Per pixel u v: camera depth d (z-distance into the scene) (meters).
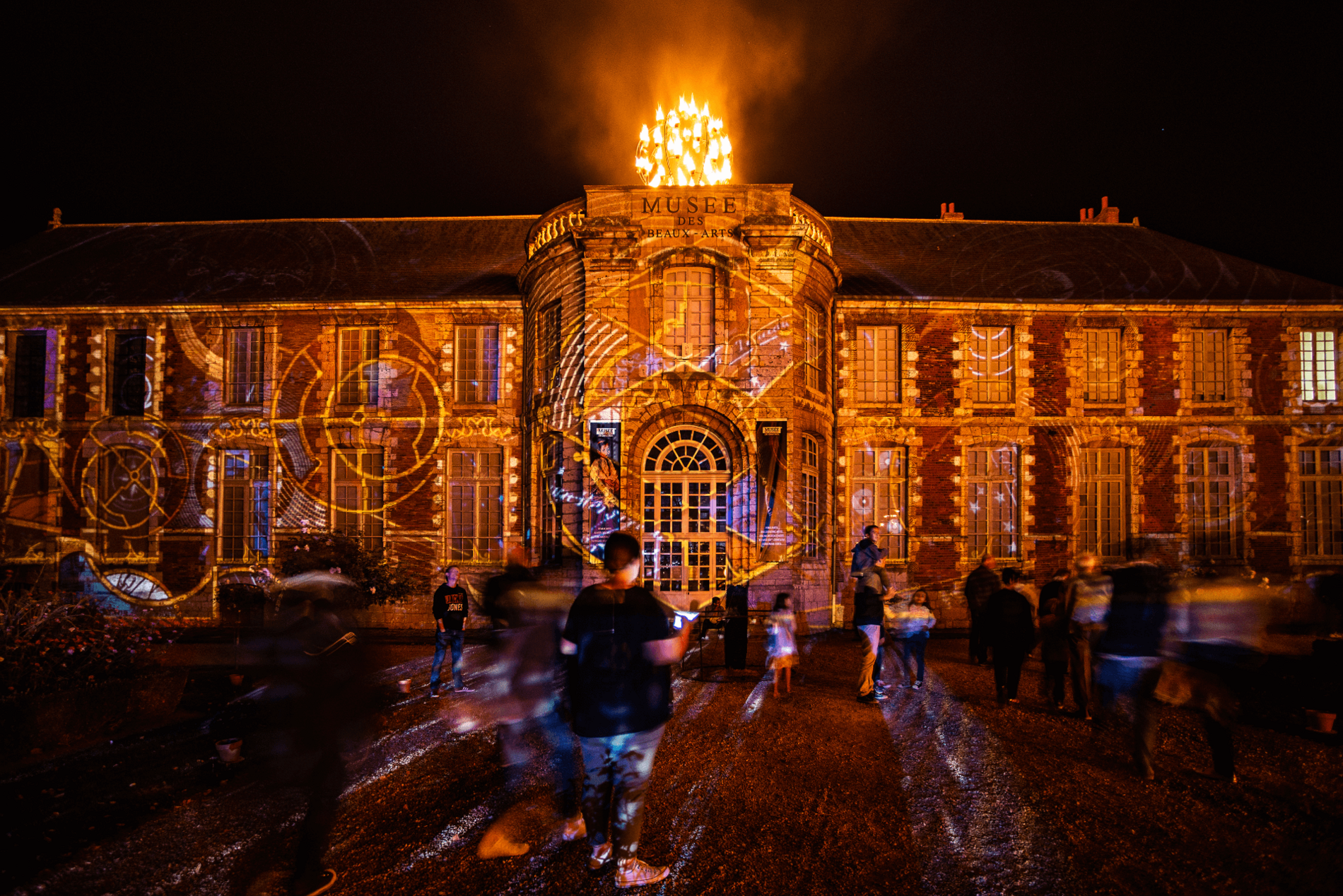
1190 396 20.16
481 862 4.68
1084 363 20.30
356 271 22.30
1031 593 19.36
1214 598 6.40
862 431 19.70
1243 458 20.00
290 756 4.32
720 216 16.36
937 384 20.00
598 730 4.24
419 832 5.18
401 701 9.51
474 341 20.73
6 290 21.77
